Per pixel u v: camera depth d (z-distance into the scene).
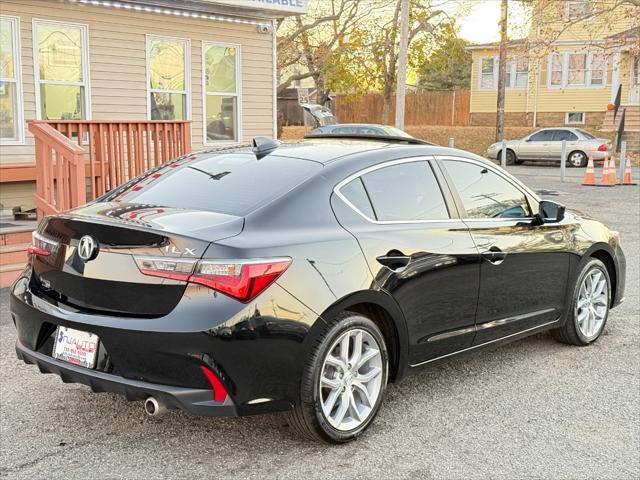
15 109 10.90
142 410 4.43
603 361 5.45
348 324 3.86
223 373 3.46
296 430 3.90
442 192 4.68
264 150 4.59
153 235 3.54
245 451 3.88
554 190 18.52
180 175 4.52
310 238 3.82
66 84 11.51
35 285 4.04
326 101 36.47
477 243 4.69
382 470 3.68
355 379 3.98
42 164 8.05
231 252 3.49
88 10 11.62
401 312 4.18
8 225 8.59
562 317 5.59
